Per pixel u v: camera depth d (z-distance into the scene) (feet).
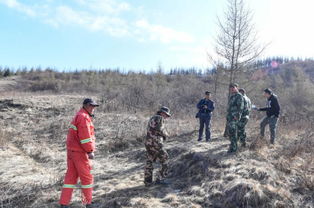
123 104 59.11
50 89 130.62
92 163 25.03
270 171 16.85
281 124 35.55
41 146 31.17
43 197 16.87
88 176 14.62
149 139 17.74
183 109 52.65
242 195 14.51
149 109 55.42
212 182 16.48
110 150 30.48
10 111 52.80
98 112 52.24
